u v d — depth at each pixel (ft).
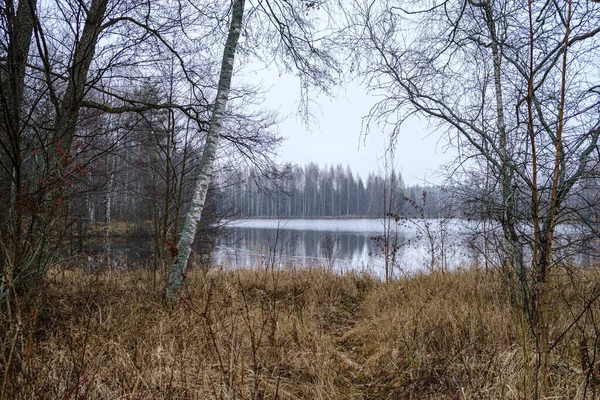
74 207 15.72
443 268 23.24
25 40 10.36
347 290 23.11
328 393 9.97
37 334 10.87
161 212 27.09
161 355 10.07
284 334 13.08
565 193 9.36
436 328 12.51
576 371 9.07
